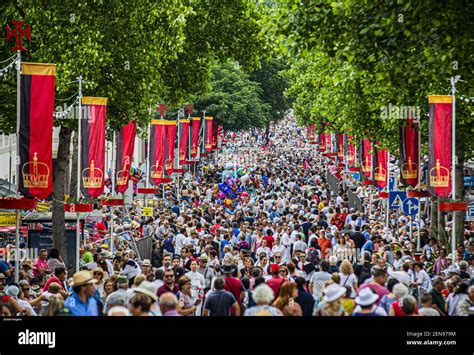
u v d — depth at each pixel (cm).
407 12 1984
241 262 2328
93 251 2909
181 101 4194
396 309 1462
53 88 2116
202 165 8156
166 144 4088
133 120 3147
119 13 2981
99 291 1853
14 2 2711
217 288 1592
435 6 1942
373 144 3616
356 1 2033
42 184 2109
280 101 10562
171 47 3228
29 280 2177
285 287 1495
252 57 4206
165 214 3850
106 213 4028
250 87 9338
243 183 6344
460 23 1952
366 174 3691
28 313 1686
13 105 2986
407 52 2088
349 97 3438
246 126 9300
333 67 3447
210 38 4150
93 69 2889
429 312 1406
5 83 2820
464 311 1616
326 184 6147
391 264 2667
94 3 2923
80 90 2609
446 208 2458
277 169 8400
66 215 3212
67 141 2984
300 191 5712
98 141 2586
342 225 3722
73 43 2853
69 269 2947
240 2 4134
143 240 3400
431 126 2420
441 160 2420
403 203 3100
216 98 8850
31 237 2952
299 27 2138
